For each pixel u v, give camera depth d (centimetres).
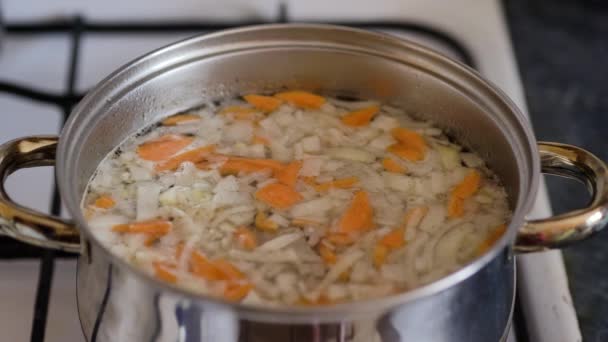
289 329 51
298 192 63
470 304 55
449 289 52
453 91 67
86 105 61
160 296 52
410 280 58
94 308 57
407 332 53
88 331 59
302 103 71
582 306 69
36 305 65
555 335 65
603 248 74
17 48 88
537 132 84
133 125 67
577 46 94
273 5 92
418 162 66
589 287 71
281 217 62
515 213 54
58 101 80
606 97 88
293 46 69
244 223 61
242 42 68
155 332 53
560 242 56
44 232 55
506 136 62
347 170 66
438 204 63
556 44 95
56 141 59
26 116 81
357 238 60
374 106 70
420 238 61
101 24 89
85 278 58
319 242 60
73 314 67
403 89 69
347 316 50
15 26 89
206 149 67
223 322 51
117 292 54
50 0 91
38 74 85
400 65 68
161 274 57
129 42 89
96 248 53
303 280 57
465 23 91
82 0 91
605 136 84
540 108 87
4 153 58
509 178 62
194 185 64
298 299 56
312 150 67
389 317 52
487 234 61
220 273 57
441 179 65
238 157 66
